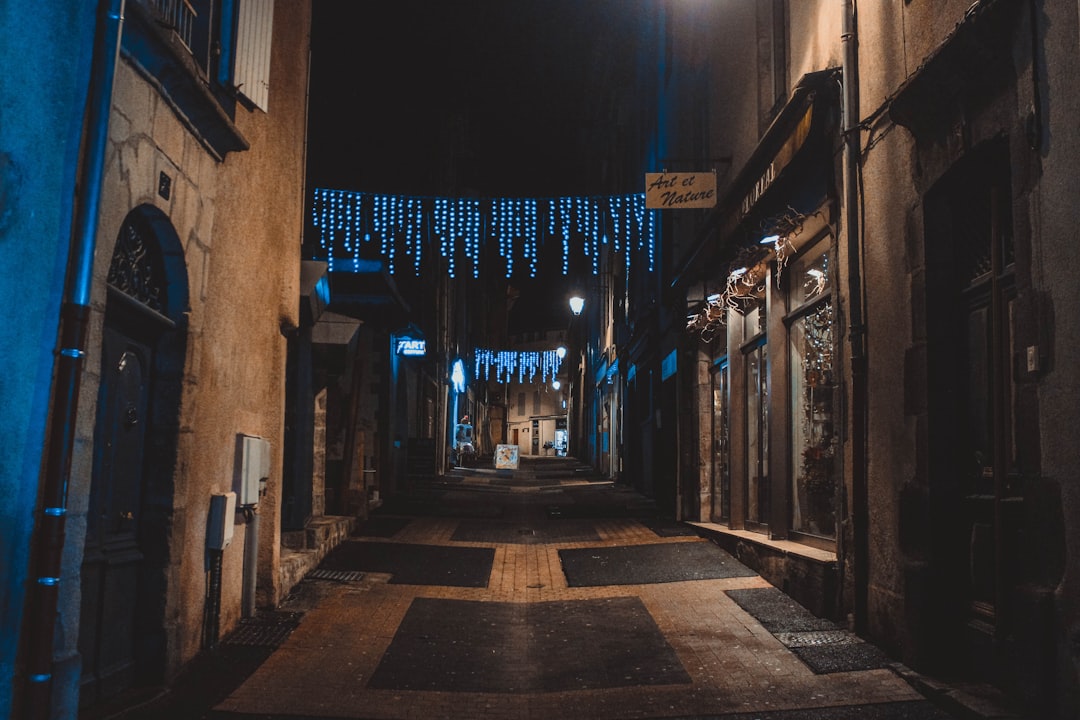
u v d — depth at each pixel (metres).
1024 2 4.21
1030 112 4.18
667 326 14.94
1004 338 4.88
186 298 5.49
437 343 28.23
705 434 12.79
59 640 3.79
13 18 3.76
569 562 9.66
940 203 5.46
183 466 5.46
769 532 8.94
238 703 4.91
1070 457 3.88
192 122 5.34
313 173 16.81
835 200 6.89
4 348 3.65
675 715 4.81
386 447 17.66
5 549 3.59
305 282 9.11
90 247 3.85
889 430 5.93
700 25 13.05
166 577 5.28
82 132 3.88
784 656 5.85
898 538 5.71
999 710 4.34
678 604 7.58
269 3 6.68
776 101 9.00
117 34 3.95
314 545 9.46
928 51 5.31
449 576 8.97
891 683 5.21
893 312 5.90
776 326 9.17
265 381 7.46
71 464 3.82
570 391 54.81
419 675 5.62
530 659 6.07
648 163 18.84
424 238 23.77
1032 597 4.09
